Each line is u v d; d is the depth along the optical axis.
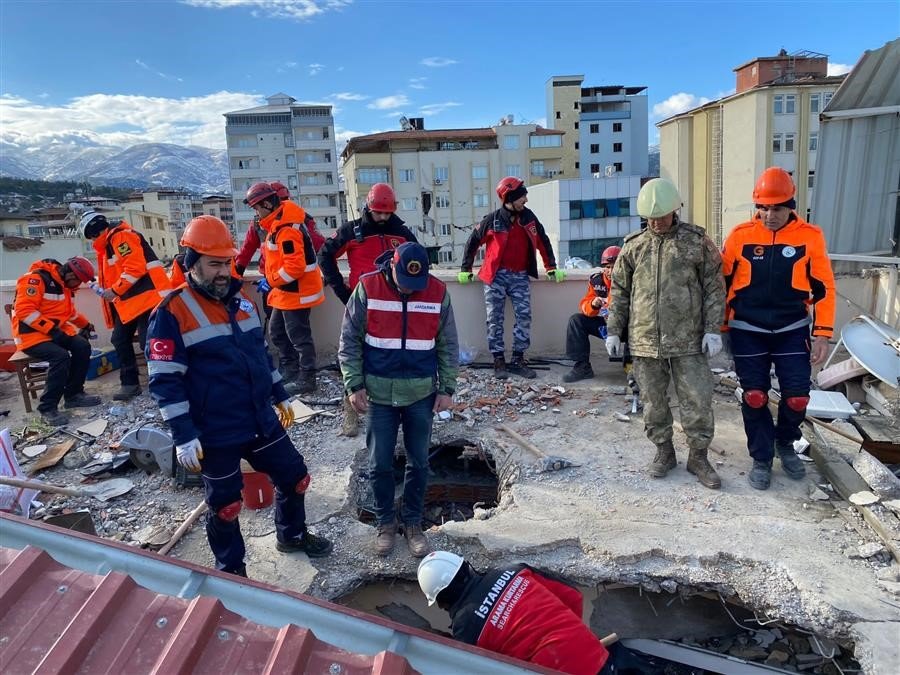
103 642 1.80
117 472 4.60
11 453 4.09
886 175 6.01
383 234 5.23
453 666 1.81
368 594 3.57
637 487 4.07
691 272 3.79
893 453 4.26
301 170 67.19
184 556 3.57
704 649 3.55
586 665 2.35
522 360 6.21
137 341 7.08
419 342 3.30
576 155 70.06
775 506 3.78
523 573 2.65
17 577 1.96
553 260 6.31
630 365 5.52
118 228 5.48
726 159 37.69
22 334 5.41
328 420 5.29
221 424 2.88
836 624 2.93
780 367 3.87
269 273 5.43
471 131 55.22
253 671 1.73
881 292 6.06
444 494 5.23
